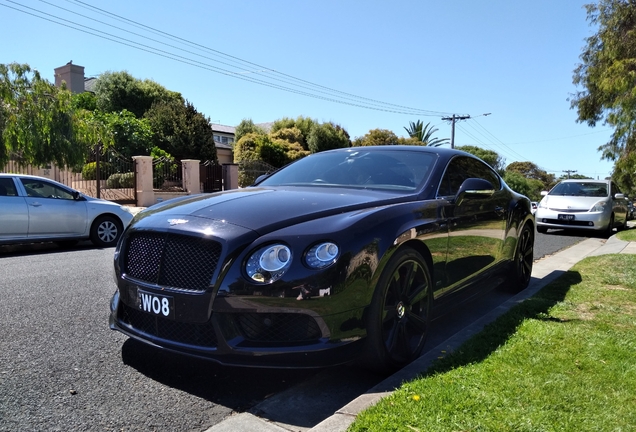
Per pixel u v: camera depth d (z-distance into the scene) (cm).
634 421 224
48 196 838
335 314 262
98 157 1598
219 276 260
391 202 332
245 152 3366
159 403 264
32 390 274
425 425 220
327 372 309
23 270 627
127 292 297
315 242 266
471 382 263
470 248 397
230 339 259
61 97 1400
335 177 405
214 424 244
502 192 498
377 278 281
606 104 1820
